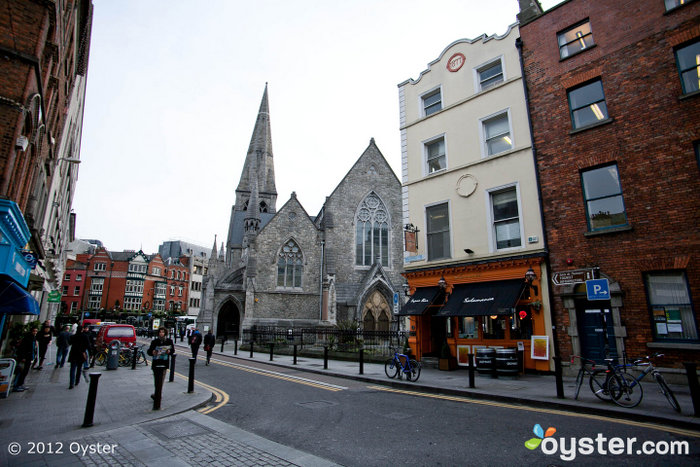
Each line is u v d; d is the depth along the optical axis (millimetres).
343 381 13695
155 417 8062
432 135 18953
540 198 14641
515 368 13109
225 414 8609
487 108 17000
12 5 9617
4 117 9203
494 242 15938
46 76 11422
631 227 12164
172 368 13016
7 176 9078
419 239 18531
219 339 37156
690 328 10867
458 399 10203
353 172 40469
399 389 11930
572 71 14492
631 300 11898
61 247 35781
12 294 10305
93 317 73688
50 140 13930
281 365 18359
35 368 16469
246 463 5473
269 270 36375
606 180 13180
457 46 18672
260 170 64312
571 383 11781
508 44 16750
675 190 11531
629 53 13086
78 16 16859
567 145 14219
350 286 37094
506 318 15016
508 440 6516
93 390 7508
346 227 38781
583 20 14516
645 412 7852
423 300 16781
